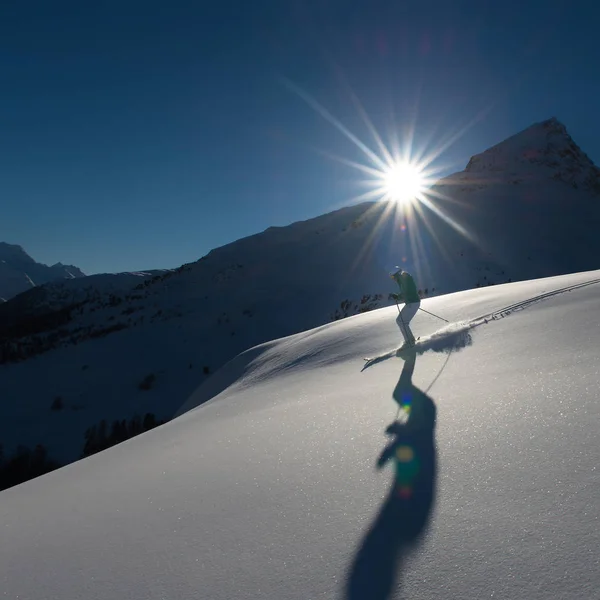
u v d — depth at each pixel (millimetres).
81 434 57031
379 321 12742
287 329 78250
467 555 2209
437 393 5281
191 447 6297
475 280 71875
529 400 4113
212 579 2613
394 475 3350
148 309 105688
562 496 2486
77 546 3553
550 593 1839
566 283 10820
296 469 4035
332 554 2557
